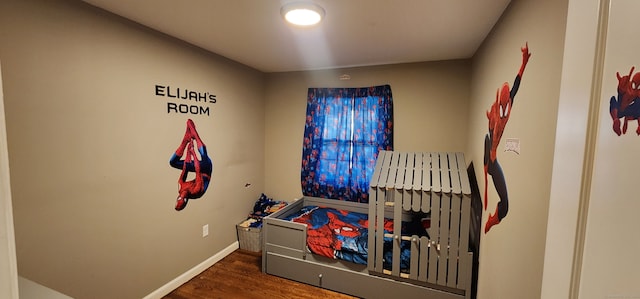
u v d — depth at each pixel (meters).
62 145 1.59
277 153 3.70
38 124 1.49
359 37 2.19
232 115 3.05
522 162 1.25
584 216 0.49
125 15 1.84
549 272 0.60
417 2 1.57
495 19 1.77
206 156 2.69
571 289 0.52
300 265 2.53
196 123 2.55
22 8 1.41
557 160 0.58
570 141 0.53
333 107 3.35
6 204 0.38
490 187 1.76
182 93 2.38
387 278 2.23
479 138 2.23
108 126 1.82
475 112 2.46
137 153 2.03
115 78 1.85
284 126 3.65
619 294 0.41
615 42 0.43
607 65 0.44
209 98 2.69
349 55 2.74
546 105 1.04
